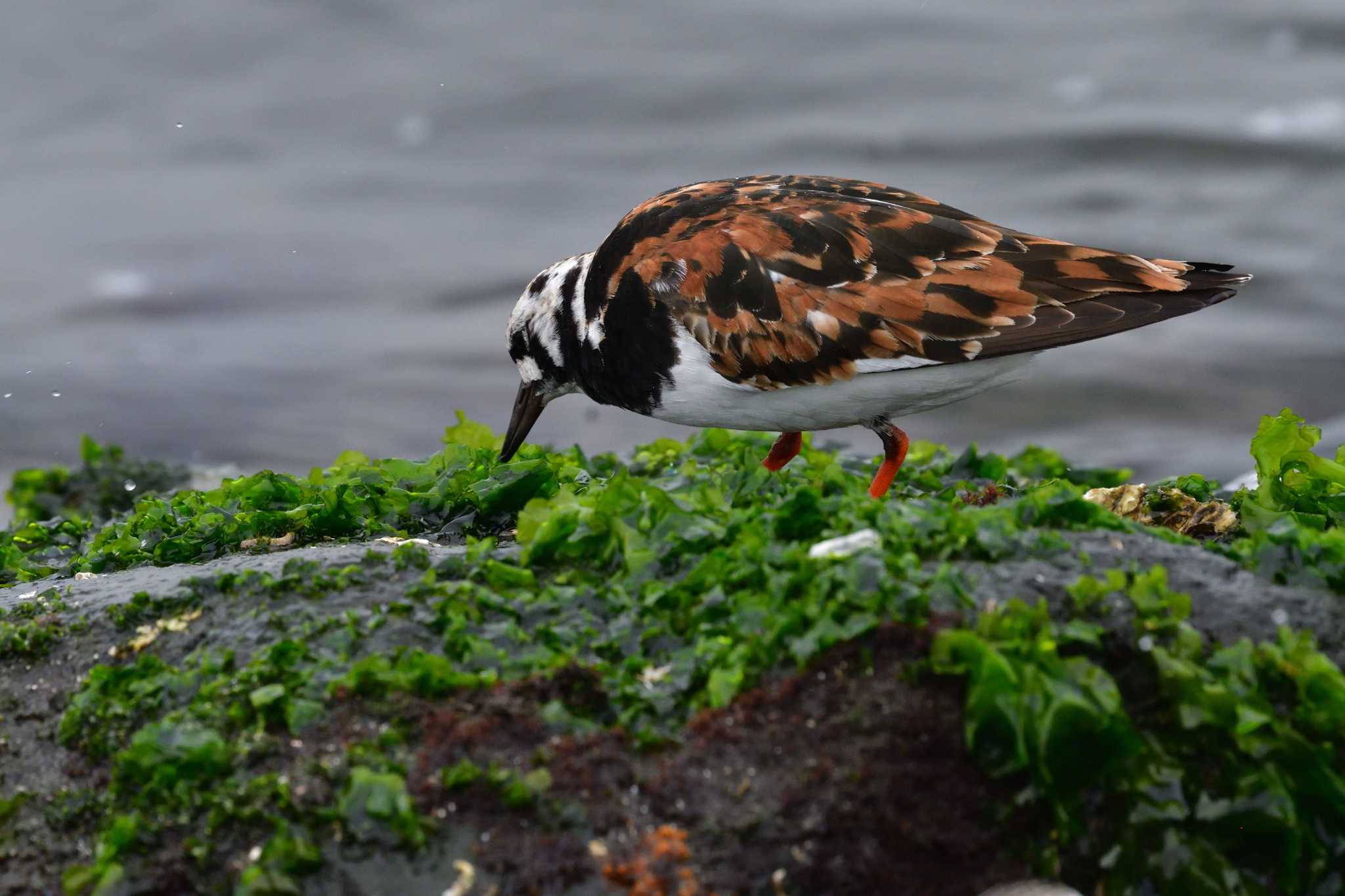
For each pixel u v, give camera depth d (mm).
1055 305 10891
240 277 28750
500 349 26266
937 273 10922
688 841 6879
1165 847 7199
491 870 6867
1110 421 22703
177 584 8938
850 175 31234
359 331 26906
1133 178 30203
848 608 7523
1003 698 7047
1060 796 7180
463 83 36562
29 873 7402
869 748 7105
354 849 6973
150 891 7012
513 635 7957
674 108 34906
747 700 7320
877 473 11914
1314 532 8609
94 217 31234
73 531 12930
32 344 26266
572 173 32688
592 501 8938
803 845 6879
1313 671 7340
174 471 18594
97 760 7840
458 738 7297
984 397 23516
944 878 6973
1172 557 8242
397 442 23453
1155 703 7445
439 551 9344
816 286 10961
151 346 26406
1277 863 7250
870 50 37188
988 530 8094
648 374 11680
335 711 7578
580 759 7184
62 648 8609
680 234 11445
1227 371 23562
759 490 9656
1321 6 38250
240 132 35031
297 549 10211
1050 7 39312
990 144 31891
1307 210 28484
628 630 7965
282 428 23797
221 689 7832
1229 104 33031
